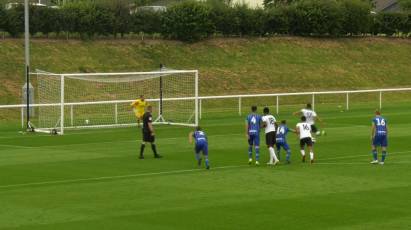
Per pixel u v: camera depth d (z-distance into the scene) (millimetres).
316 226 32094
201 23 113438
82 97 87625
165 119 79500
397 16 133250
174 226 32094
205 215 34094
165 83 98125
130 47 106938
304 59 117125
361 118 79750
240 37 119312
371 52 124875
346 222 32781
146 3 140000
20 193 39594
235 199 37688
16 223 32562
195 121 74250
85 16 105625
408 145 59344
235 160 51688
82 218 33531
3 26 99125
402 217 33688
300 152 55344
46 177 44875
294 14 124000
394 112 86312
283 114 85312
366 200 37438
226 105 98188
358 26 128375
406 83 119062
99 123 76500
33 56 96312
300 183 42312
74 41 104125
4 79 89938
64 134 67062
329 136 64812
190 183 42562
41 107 77500
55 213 34531
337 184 41969
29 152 55719
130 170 47531
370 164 49750
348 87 112812
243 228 31812
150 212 34719
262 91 105000
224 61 110500
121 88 92750
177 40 113000
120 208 35625
